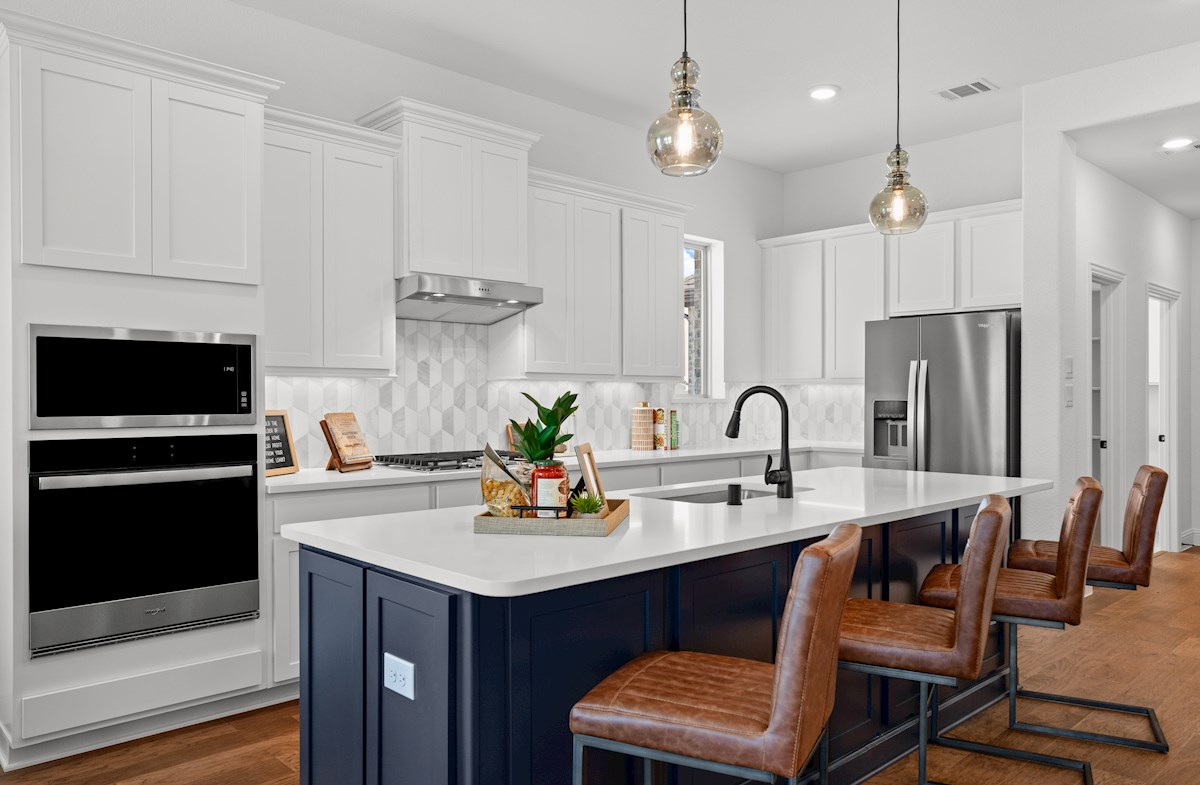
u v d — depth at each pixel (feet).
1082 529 8.26
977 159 18.26
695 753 5.14
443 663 5.57
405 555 6.09
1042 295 15.21
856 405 19.99
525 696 5.69
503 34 13.28
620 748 5.40
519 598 5.66
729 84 15.39
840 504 8.93
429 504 12.10
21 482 8.70
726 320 20.06
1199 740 9.54
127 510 9.37
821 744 7.32
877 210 10.44
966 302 17.10
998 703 10.80
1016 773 8.76
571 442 16.87
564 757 5.95
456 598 5.56
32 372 8.75
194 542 9.89
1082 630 13.87
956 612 6.79
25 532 8.72
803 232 21.35
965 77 15.08
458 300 13.08
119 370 9.36
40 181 8.79
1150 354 21.83
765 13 12.54
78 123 9.05
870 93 15.88
